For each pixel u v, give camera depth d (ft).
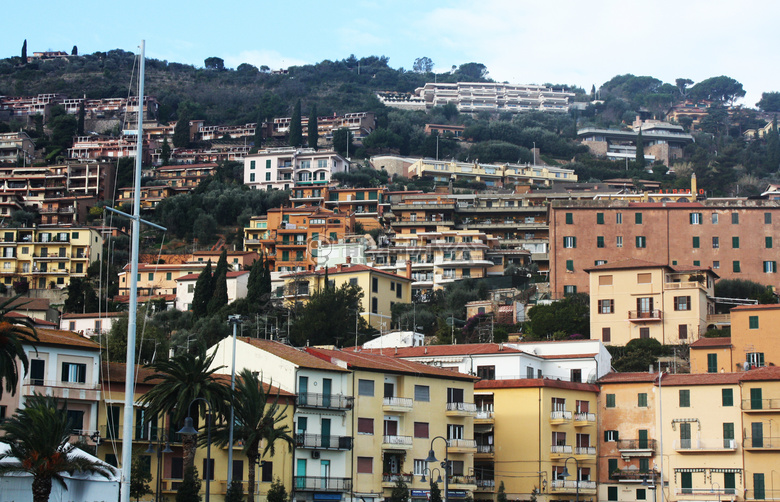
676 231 570.05
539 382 357.82
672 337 469.98
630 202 578.66
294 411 307.78
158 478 268.82
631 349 461.78
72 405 279.28
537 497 348.79
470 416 351.67
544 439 354.33
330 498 309.63
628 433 365.61
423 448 337.93
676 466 354.13
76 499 228.63
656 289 478.18
